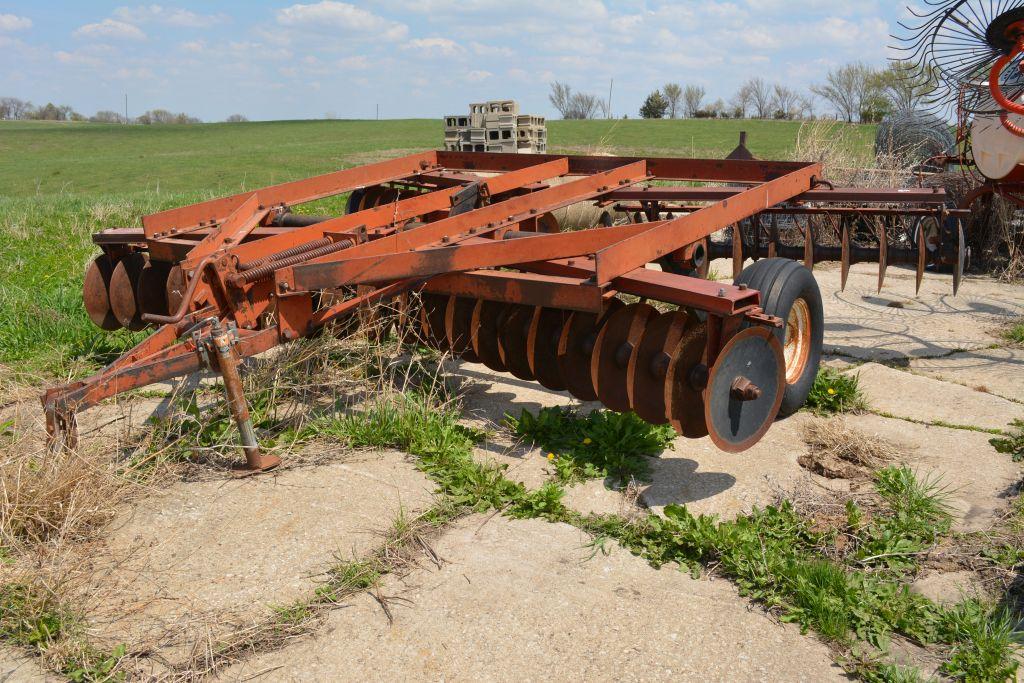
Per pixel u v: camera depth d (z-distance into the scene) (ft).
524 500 12.86
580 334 14.10
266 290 15.17
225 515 12.37
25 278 28.81
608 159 22.41
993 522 12.25
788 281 14.83
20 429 14.24
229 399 13.29
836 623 9.75
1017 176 25.16
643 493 13.29
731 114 280.10
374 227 17.67
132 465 13.56
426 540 11.84
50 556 11.19
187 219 18.34
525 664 9.24
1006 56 17.97
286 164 105.29
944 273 32.17
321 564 11.18
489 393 18.06
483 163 24.11
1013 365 20.34
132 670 9.15
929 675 9.01
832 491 13.38
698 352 12.48
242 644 9.59
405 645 9.57
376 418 15.42
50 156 139.23
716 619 10.07
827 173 38.96
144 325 20.16
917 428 16.14
